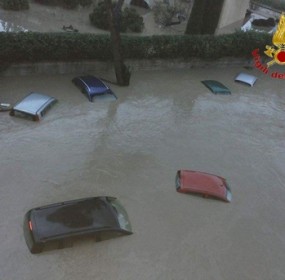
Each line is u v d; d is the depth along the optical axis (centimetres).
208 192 2112
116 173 2197
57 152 2248
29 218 1748
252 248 1925
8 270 1606
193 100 3072
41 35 2811
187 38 3425
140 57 3266
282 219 2139
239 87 3431
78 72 3058
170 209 2027
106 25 3647
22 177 2047
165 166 2323
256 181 2370
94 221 1767
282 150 2722
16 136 2294
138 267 1714
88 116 2600
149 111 2808
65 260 1673
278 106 3281
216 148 2580
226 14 4244
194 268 1764
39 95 2581
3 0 3616
